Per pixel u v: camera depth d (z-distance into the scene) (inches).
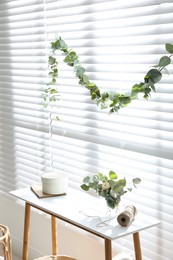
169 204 87.2
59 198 96.0
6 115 131.5
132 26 89.3
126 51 91.7
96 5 96.5
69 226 112.8
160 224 89.3
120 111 94.0
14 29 123.2
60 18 107.3
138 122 91.0
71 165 109.8
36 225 126.6
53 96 105.7
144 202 91.9
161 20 84.1
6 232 101.3
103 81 98.6
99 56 98.3
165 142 87.0
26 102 122.3
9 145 132.1
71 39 104.4
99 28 96.6
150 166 90.5
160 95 86.1
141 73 89.5
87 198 103.0
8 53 127.0
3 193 138.6
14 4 121.5
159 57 85.8
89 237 106.7
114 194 82.7
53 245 107.3
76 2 101.2
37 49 116.3
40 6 112.3
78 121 105.9
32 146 122.7
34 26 115.6
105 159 99.9
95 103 100.2
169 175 86.5
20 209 133.0
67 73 107.2
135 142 92.0
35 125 120.3
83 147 105.3
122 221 80.4
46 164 118.3
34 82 118.6
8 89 129.5
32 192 100.6
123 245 98.0
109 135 97.9
